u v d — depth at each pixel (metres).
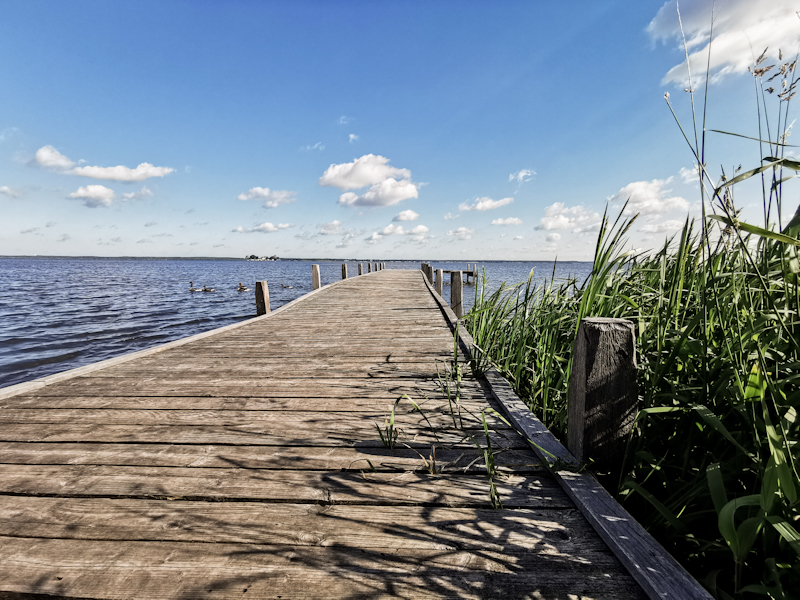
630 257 2.12
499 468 1.58
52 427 2.04
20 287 31.44
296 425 2.03
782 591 0.98
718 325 1.57
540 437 1.76
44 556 1.15
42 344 10.37
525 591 1.00
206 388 2.61
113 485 1.51
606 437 1.49
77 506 1.39
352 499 1.40
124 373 2.96
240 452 1.76
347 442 1.84
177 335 11.61
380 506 1.36
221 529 1.26
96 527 1.28
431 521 1.28
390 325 4.83
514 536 1.20
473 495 1.41
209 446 1.82
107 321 14.34
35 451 1.79
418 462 1.65
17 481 1.55
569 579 1.04
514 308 3.17
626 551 1.08
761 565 1.21
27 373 7.88
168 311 17.50
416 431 1.94
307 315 5.71
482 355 2.81
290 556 1.14
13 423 2.09
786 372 1.38
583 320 1.50
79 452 1.77
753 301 1.56
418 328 4.61
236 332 4.52
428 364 3.11
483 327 3.55
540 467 1.59
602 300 2.14
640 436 1.54
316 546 1.17
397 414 2.15
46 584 1.05
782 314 1.40
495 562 1.10
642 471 1.47
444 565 1.09
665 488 1.56
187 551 1.16
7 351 9.59
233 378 2.82
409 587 1.02
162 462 1.68
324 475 1.56
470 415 2.12
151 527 1.27
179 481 1.53
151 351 3.53
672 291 1.89
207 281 42.72
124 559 1.14
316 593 1.01
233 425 2.04
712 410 1.45
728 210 1.42
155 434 1.95
